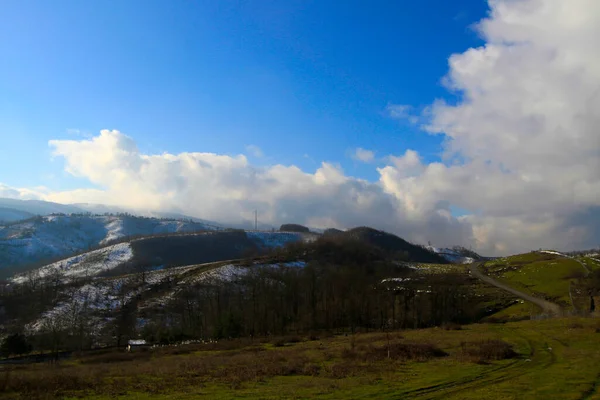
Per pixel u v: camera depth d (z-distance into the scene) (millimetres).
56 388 29297
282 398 24516
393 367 35188
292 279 121875
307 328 98812
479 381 28328
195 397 25547
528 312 103375
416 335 63656
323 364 39344
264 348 64875
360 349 46281
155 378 33750
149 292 146500
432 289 120000
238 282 149375
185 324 108312
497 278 165500
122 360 62906
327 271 153125
